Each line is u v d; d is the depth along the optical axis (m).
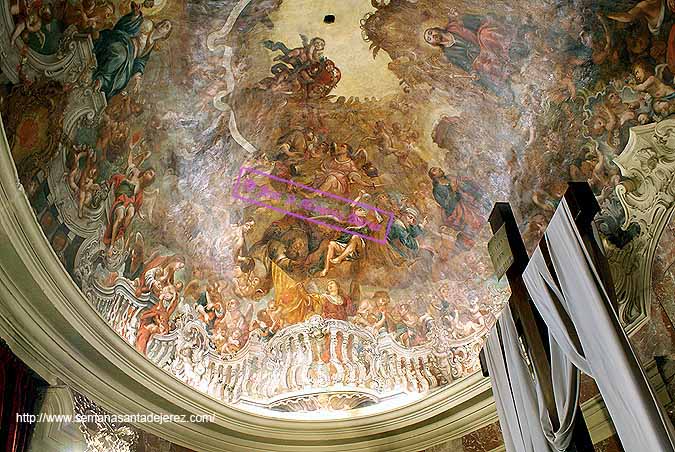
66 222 9.02
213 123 11.61
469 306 13.22
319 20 11.28
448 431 12.45
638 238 10.07
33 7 7.64
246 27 10.85
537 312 8.59
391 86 12.48
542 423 7.95
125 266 10.62
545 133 11.28
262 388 13.16
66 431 8.40
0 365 7.18
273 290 13.95
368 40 11.75
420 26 11.38
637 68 9.79
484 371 10.29
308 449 12.84
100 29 8.83
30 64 7.80
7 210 6.97
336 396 13.42
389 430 12.73
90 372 9.20
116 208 10.24
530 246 11.95
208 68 10.94
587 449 7.49
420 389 13.18
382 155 13.41
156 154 10.95
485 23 10.91
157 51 10.01
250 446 12.34
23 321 7.95
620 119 10.18
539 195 11.67
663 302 9.59
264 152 12.88
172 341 11.60
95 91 9.15
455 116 12.36
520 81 11.23
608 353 6.51
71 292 8.27
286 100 12.48
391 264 14.19
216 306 12.83
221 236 12.94
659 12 9.29
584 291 6.96
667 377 9.23
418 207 13.66
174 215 11.73
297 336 13.91
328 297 14.29
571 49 10.41
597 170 10.65
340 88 12.51
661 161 9.71
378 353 13.85
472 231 13.08
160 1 9.47
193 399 10.80
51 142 8.50
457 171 12.88
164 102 10.65
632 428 6.14
